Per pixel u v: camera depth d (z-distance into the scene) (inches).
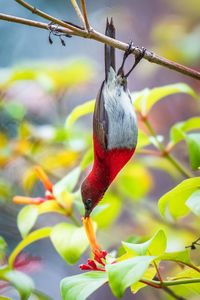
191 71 234.2
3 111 391.5
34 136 376.5
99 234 372.2
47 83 372.5
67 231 232.2
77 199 269.4
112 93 264.1
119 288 167.6
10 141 385.4
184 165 402.9
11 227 403.2
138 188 384.8
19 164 394.9
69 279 188.4
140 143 285.4
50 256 480.4
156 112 490.9
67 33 219.3
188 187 205.0
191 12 498.0
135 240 266.1
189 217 368.2
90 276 189.5
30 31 595.2
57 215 418.6
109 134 262.7
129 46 230.1
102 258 201.9
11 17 215.5
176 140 287.6
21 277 234.2
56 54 594.2
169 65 233.1
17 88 417.7
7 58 586.6
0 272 235.6
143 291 394.6
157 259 188.4
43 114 428.8
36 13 212.1
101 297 485.7
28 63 407.5
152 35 482.3
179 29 473.1
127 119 263.6
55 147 398.0
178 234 330.3
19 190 395.5
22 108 384.2
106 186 272.2
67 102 506.6
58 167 385.1
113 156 267.0
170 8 539.2
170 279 211.5
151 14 552.1
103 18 551.8
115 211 325.1
